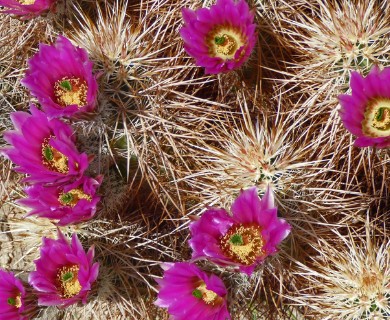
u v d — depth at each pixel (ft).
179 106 2.81
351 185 2.81
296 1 2.82
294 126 2.75
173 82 2.83
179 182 2.85
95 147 2.77
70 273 2.61
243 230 2.56
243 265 2.50
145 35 2.85
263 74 2.83
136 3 2.97
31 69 2.67
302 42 2.78
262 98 2.83
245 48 2.64
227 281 2.68
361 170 2.81
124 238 2.83
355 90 2.52
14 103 3.06
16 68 3.03
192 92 2.90
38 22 2.95
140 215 2.89
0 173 3.13
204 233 2.53
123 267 2.80
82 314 2.92
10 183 3.15
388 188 2.84
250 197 2.52
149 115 2.78
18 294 2.73
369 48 2.62
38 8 2.81
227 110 2.87
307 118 2.77
